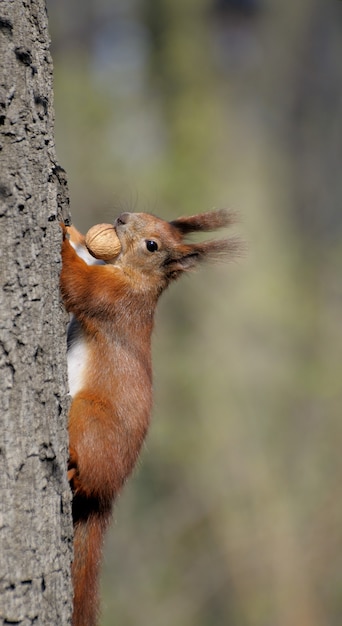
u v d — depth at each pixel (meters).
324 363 17.45
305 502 16.03
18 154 5.09
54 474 5.18
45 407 5.16
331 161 20.64
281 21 21.28
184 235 7.47
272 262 18.34
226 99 19.92
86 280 6.49
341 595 15.51
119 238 6.99
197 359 16.95
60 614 5.16
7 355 4.99
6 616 4.87
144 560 15.16
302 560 15.61
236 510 15.89
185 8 19.83
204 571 15.35
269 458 16.38
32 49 5.20
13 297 5.03
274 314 17.48
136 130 18.86
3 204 5.02
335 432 16.66
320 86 21.20
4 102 5.05
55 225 5.42
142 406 6.55
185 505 15.82
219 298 17.36
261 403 16.84
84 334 6.57
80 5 19.78
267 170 19.75
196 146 18.86
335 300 18.38
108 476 6.24
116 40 20.09
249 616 15.26
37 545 5.02
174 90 19.45
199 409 16.59
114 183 17.58
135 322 6.77
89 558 6.22
